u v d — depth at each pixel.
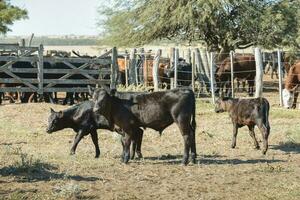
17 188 9.66
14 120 18.67
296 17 36.75
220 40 36.88
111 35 38.72
